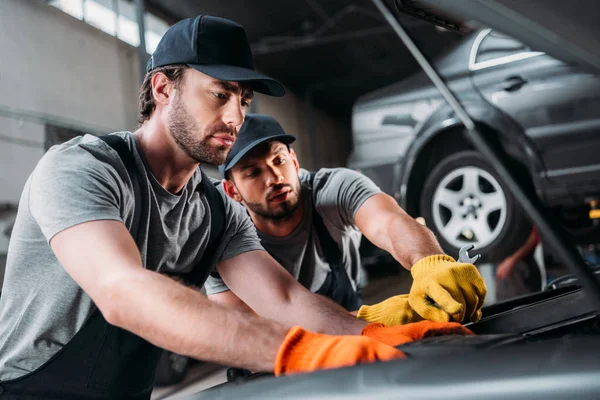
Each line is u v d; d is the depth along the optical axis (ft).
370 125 10.36
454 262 3.09
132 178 2.91
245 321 1.97
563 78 8.27
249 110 28.09
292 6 23.76
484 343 1.59
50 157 2.63
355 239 5.11
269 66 31.22
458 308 2.62
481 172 9.43
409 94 10.02
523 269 7.93
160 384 10.19
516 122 8.71
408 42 1.61
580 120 8.21
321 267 4.87
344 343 1.71
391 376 1.29
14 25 15.90
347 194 4.61
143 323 2.02
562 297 2.72
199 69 2.81
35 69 16.33
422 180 10.15
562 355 1.20
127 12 21.15
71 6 18.49
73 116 17.46
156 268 3.19
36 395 2.84
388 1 1.66
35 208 2.51
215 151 2.97
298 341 1.83
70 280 2.74
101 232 2.32
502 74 8.81
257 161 4.45
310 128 35.50
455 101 1.56
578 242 8.91
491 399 1.15
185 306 1.99
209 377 10.47
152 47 22.34
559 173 8.41
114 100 19.63
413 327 2.14
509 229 9.15
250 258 3.58
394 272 16.65
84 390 2.88
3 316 2.91
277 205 4.53
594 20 1.35
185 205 3.31
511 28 1.49
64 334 2.83
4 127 14.75
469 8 1.51
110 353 2.88
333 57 30.50
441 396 1.19
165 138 3.04
